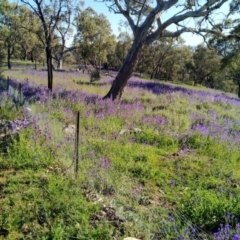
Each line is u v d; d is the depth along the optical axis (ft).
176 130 31.24
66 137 24.03
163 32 50.52
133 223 13.79
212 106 50.03
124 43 199.21
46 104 37.09
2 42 177.68
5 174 18.03
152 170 20.58
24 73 94.84
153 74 215.10
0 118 28.94
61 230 12.69
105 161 20.58
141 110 39.32
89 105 39.40
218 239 12.16
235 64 107.76
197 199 15.85
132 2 57.11
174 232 13.06
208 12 48.57
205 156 25.44
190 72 254.88
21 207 14.43
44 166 19.25
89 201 15.48
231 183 19.93
